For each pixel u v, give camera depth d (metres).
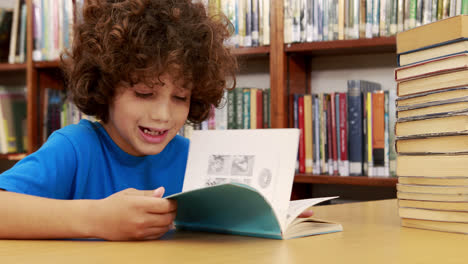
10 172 0.71
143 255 0.46
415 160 0.66
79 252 0.48
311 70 2.06
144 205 0.56
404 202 0.68
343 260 0.44
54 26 2.05
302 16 1.74
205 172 0.68
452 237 0.59
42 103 2.14
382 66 1.93
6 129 2.16
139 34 0.78
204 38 0.88
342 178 1.66
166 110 0.78
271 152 0.63
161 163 1.00
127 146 0.92
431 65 0.65
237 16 1.82
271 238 0.58
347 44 1.68
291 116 1.81
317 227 0.63
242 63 2.01
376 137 1.64
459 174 0.61
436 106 0.64
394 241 0.56
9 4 2.24
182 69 0.78
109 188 0.91
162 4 0.84
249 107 1.84
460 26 0.62
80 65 0.89
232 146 0.67
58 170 0.79
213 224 0.64
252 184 0.63
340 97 1.70
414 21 1.58
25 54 2.12
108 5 0.86
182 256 0.46
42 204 0.58
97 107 0.89
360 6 1.66
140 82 0.76
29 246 0.52
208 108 1.01
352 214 0.83
